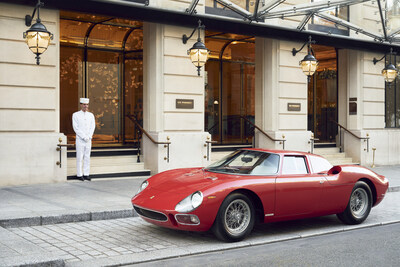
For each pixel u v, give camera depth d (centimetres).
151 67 1218
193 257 546
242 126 1677
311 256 556
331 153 1638
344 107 1673
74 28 1357
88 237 624
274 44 1422
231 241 611
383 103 1708
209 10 1273
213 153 1436
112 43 1429
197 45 1128
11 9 998
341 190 725
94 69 1404
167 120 1216
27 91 1020
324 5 1220
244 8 1327
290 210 664
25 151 1012
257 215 660
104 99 1423
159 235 644
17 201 809
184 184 631
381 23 1609
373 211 891
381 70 1698
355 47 1578
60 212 716
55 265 476
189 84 1249
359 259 545
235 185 611
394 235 685
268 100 1431
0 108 991
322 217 823
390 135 1719
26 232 644
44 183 1036
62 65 1350
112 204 801
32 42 905
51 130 1052
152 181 682
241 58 1666
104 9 1091
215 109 1609
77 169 1095
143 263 517
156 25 1198
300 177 682
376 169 1559
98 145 1370
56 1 1030
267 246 608
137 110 1470
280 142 1418
